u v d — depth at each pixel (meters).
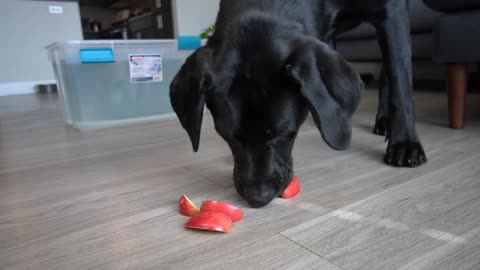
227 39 0.91
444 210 0.82
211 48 0.93
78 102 1.94
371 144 1.37
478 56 1.35
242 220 0.84
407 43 1.16
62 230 0.85
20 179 1.22
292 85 0.83
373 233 0.75
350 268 0.64
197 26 4.36
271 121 0.81
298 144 1.43
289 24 0.94
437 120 1.69
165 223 0.85
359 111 2.04
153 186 1.09
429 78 3.18
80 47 1.87
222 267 0.66
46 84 4.60
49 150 1.59
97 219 0.89
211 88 0.85
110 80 1.99
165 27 4.51
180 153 1.43
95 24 6.23
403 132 1.16
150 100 2.12
